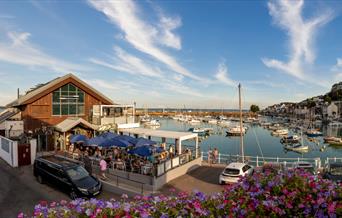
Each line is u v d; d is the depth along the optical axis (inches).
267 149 2192.4
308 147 2182.6
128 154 850.1
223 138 2812.5
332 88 7701.8
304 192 200.8
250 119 4852.4
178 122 4990.2
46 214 197.3
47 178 654.5
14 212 504.1
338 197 194.4
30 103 1074.1
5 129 1091.3
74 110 1187.9
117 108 1238.3
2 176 740.7
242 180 239.3
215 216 200.7
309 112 5713.6
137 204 214.5
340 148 2244.1
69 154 960.9
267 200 200.5
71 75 1157.7
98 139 837.8
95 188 598.2
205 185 705.0
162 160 751.7
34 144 882.8
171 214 197.3
